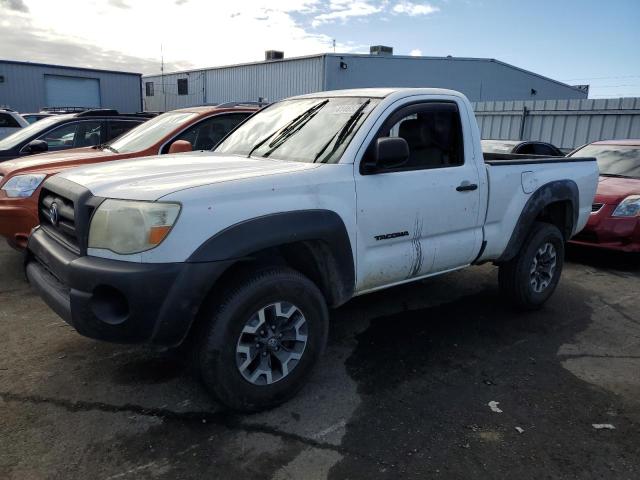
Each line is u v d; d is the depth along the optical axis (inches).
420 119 148.1
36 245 127.5
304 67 1117.7
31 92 1224.2
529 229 178.7
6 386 127.0
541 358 151.4
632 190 252.8
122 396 124.0
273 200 114.1
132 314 101.7
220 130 255.3
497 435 113.3
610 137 534.3
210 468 100.4
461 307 190.1
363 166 131.0
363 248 131.3
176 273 101.9
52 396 123.3
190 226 103.6
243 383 113.7
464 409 123.3
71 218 115.7
